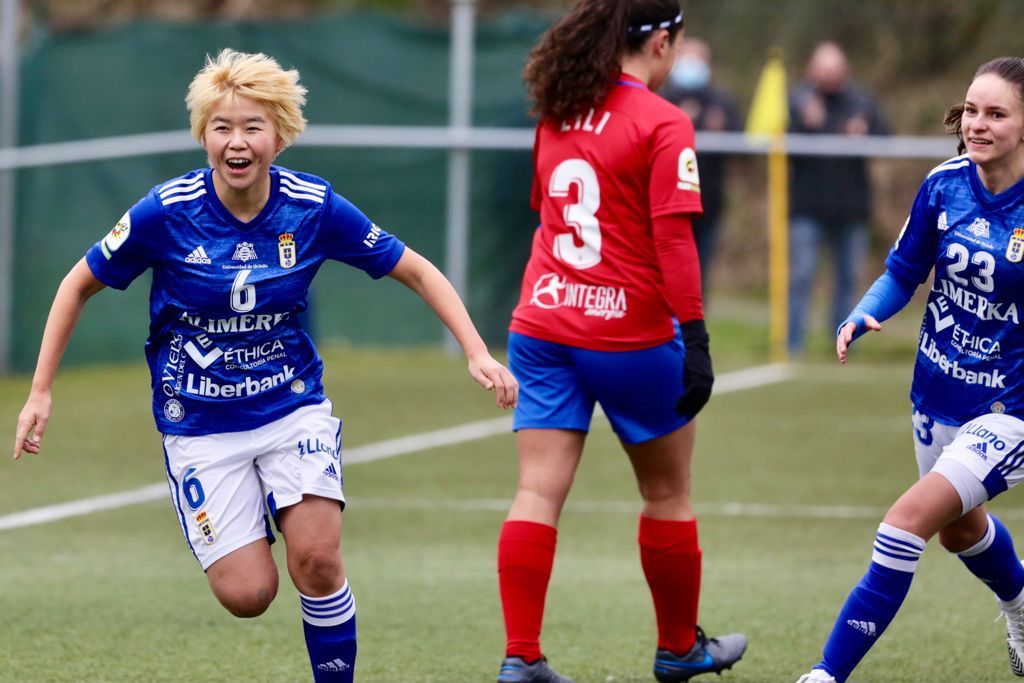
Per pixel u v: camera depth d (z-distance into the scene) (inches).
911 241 689.0
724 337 2102.6
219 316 627.5
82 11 2886.3
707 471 1289.4
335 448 642.8
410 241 1894.7
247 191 623.8
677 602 725.9
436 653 779.4
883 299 695.7
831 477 1268.5
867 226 1876.2
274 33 1921.8
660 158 674.8
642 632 830.5
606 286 690.2
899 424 1512.1
